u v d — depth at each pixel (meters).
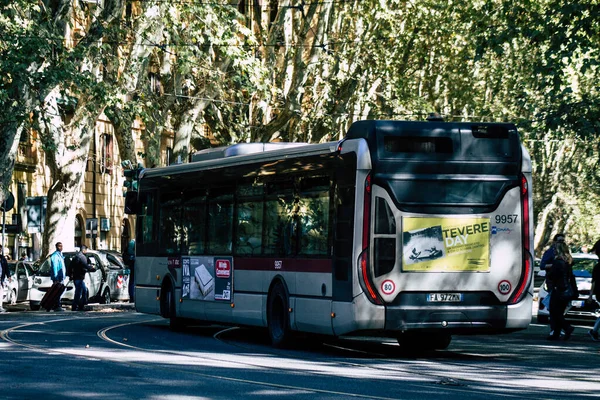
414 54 48.25
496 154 18.33
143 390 12.77
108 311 35.41
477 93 50.69
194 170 23.58
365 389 13.37
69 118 47.69
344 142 18.30
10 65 30.39
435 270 17.92
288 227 19.70
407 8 46.75
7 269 34.03
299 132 46.66
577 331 26.81
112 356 17.09
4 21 31.05
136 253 26.58
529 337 24.50
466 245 18.08
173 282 24.44
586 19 26.38
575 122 27.41
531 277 18.42
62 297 38.72
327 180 18.59
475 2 43.78
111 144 62.09
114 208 62.88
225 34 37.53
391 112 48.62
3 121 33.03
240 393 12.66
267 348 19.98
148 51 38.97
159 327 25.70
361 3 46.47
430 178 17.97
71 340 20.56
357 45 46.19
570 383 14.88
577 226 72.19
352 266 17.75
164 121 41.16
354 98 46.91
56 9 34.91
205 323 25.02
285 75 44.34
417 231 17.88
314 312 18.77
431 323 17.86
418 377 15.10
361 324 17.69
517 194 18.39
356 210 17.75
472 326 18.03
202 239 23.05
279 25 43.69
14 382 13.30
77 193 40.81
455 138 18.16
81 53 33.00
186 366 15.77
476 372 16.08
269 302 20.30
